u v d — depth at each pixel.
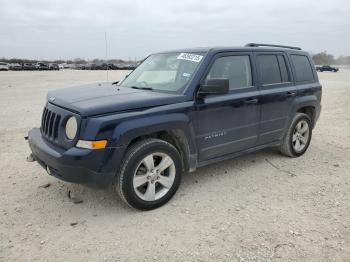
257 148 5.13
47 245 3.21
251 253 3.09
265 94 4.94
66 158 3.40
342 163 5.57
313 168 5.32
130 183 3.66
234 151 4.77
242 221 3.64
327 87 22.11
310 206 4.00
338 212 3.85
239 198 4.21
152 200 3.88
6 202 4.05
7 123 8.53
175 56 4.76
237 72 4.69
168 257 3.04
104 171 3.49
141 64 5.41
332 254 3.07
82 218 3.72
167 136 4.21
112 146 3.47
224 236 3.36
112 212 3.85
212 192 4.38
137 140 3.87
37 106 11.71
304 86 5.73
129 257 3.04
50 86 21.34
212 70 4.36
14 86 21.36
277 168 5.29
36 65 66.62
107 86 4.83
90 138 3.39
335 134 7.68
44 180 4.71
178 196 4.25
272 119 5.16
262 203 4.07
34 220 3.66
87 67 70.94
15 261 2.97
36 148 3.88
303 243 3.24
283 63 5.45
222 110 4.40
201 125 4.21
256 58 4.97
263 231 3.45
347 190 4.47
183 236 3.37
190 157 4.18
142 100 3.75
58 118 3.74
